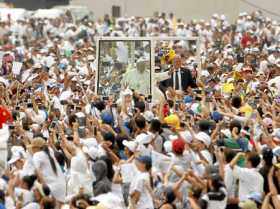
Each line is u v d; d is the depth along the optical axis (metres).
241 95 67.19
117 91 70.31
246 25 130.88
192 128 54.31
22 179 45.25
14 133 53.34
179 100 64.44
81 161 48.09
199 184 46.41
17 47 114.81
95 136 53.31
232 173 47.06
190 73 71.50
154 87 69.81
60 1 166.12
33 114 58.06
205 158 49.84
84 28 130.75
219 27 133.12
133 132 55.50
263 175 47.44
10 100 65.94
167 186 46.53
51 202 44.28
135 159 48.41
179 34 130.00
